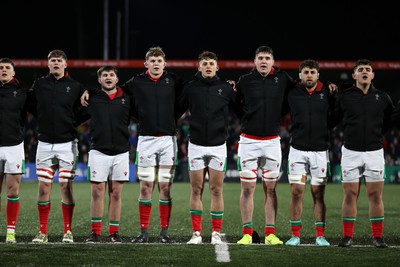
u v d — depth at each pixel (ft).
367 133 91.20
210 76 94.73
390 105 93.56
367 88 92.53
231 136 326.65
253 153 94.07
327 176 93.45
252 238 96.22
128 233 108.06
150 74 96.12
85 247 85.15
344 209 91.61
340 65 301.63
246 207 93.86
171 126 95.45
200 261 76.28
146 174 94.63
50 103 93.45
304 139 93.09
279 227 118.42
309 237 104.58
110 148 93.50
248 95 94.94
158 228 114.83
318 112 93.30
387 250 85.30
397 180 309.63
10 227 93.15
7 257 77.77
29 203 167.43
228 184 289.94
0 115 92.27
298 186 93.15
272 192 94.43
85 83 324.60
